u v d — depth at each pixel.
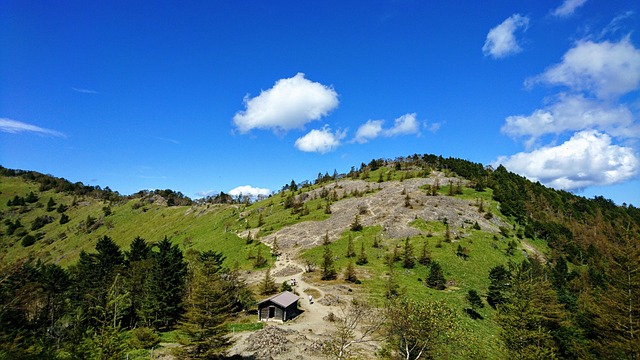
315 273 111.56
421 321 38.25
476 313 77.62
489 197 179.25
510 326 49.38
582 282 101.75
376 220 153.00
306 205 195.12
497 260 115.69
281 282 103.69
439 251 119.00
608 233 188.25
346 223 156.75
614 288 45.31
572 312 70.56
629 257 43.75
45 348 34.25
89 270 88.12
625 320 42.56
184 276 87.75
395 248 117.31
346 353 44.53
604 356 45.19
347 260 120.00
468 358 41.34
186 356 43.62
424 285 97.06
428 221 144.88
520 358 45.91
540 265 107.50
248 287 99.50
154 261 88.25
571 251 142.38
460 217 149.50
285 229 164.50
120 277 78.69
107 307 37.06
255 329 67.62
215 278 54.75
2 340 34.34
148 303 72.75
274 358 49.44
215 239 171.88
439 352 40.00
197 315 43.53
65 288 76.25
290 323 71.06
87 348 33.50
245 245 151.62
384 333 44.31
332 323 70.19
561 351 52.69
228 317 47.28
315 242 142.75
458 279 101.62
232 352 52.16
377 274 106.62
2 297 34.34
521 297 54.50
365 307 64.25
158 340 61.12
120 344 35.44
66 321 64.25
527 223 158.25
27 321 52.28
